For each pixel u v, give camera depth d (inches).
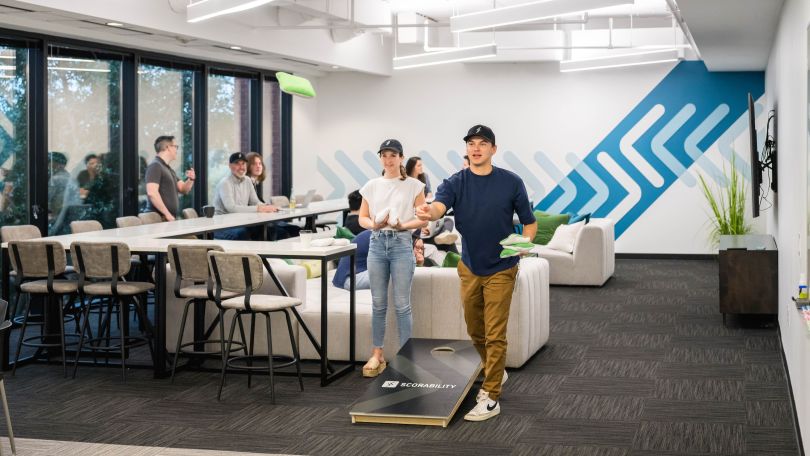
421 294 250.1
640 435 190.4
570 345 283.0
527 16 288.7
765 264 310.3
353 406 201.5
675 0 273.7
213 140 454.9
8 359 256.4
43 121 339.0
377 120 541.6
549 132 519.8
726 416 204.4
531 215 200.5
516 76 521.7
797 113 229.0
